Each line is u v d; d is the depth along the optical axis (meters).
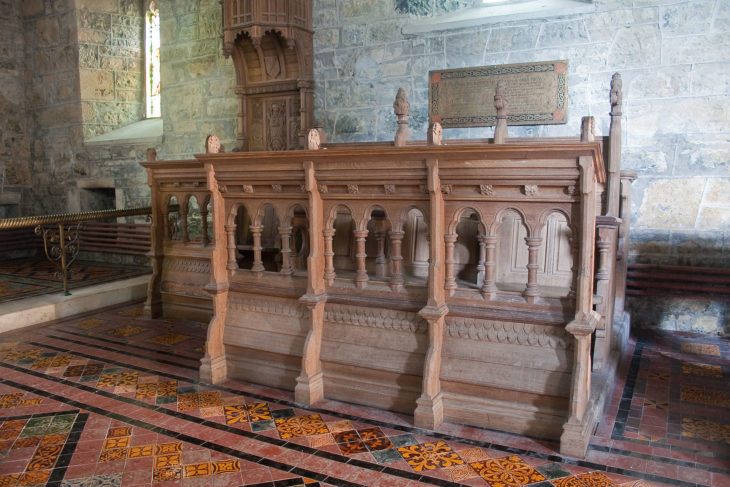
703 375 4.32
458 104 6.42
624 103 5.62
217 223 4.14
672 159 5.48
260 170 3.87
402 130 4.88
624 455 3.08
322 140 5.52
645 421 3.51
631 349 4.99
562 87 5.88
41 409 3.73
